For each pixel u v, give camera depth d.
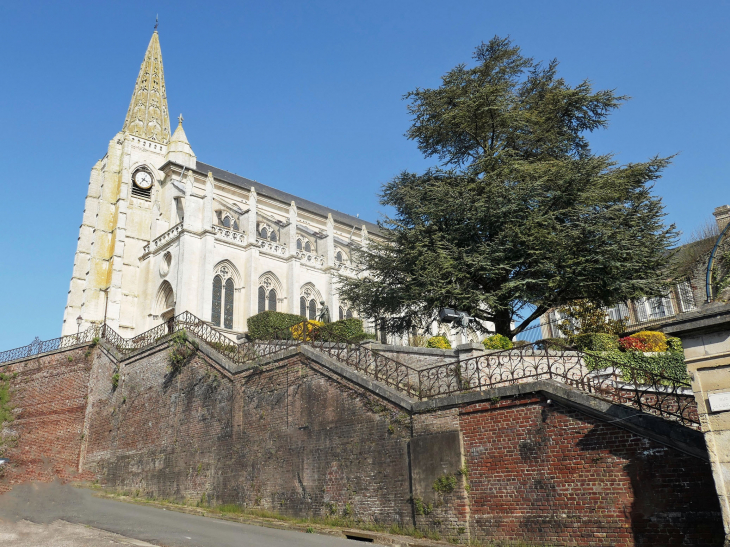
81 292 53.47
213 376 22.23
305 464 17.28
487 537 12.78
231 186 52.44
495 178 25.19
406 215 28.58
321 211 64.69
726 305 9.38
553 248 23.30
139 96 65.12
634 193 25.58
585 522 11.57
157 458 23.81
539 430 12.65
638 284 23.09
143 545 12.17
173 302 41.84
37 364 33.59
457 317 18.84
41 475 28.95
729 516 8.84
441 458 13.91
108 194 53.72
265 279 44.94
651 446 11.08
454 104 27.88
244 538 13.39
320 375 17.77
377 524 14.86
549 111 28.28
